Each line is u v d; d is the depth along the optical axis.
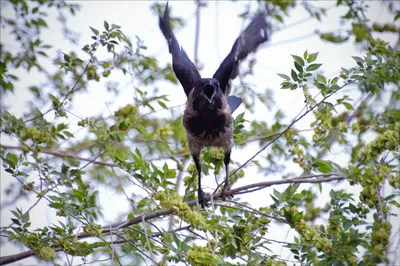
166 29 12.83
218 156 11.90
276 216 10.29
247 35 11.98
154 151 13.55
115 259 10.55
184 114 12.33
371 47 11.48
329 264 9.44
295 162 11.70
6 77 13.23
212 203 10.13
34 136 10.86
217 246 9.62
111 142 12.77
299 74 10.57
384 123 11.85
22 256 9.99
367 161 10.21
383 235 8.84
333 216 9.78
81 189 10.45
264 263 9.77
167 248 9.80
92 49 11.67
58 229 9.92
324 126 11.64
